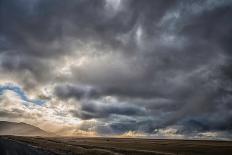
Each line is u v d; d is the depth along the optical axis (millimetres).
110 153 37031
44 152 37031
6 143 56219
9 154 31234
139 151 53844
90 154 36062
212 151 76188
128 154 46844
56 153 36000
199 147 97562
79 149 43062
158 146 98188
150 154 48500
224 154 66188
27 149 41562
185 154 59719
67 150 42250
